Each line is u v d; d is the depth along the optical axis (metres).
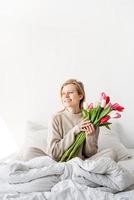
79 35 3.31
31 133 3.02
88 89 3.31
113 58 3.31
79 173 1.81
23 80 3.29
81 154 2.36
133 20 3.28
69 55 3.31
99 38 3.31
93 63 3.31
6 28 3.29
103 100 2.28
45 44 3.29
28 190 1.74
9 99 3.29
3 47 3.29
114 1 3.22
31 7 3.24
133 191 1.74
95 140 2.38
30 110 3.29
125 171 1.84
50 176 1.82
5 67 3.29
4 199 1.60
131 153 2.99
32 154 2.33
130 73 3.31
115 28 3.30
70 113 2.49
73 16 3.29
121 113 3.32
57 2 3.22
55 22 3.30
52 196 1.62
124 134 3.32
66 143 2.27
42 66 3.29
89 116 2.30
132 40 3.29
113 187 1.77
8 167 1.80
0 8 3.23
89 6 3.24
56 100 3.29
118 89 3.32
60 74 3.30
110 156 2.31
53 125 2.42
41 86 3.29
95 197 1.61
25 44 3.29
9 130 3.28
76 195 1.62
